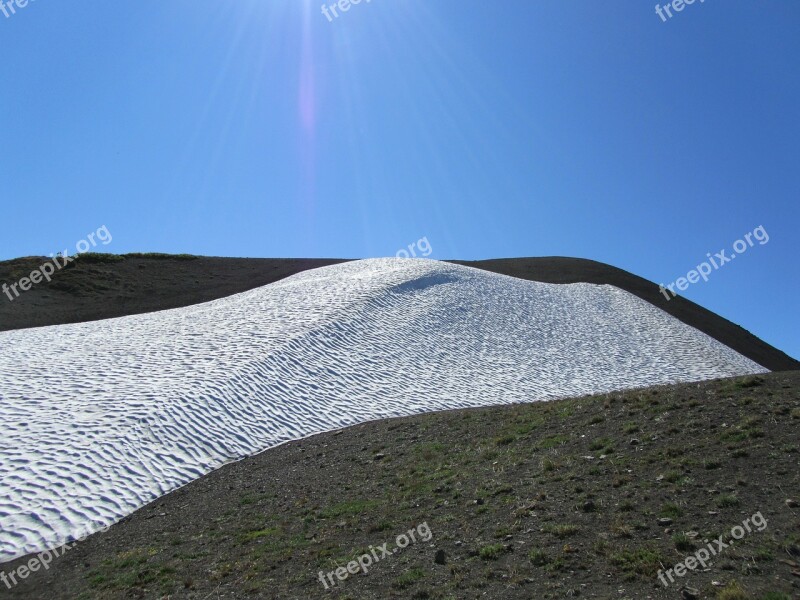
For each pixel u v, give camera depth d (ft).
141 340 84.99
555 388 84.69
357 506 39.32
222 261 185.26
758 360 126.21
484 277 137.28
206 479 49.62
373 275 123.75
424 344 94.43
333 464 50.29
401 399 73.20
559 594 24.99
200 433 56.13
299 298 108.68
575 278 171.01
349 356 83.05
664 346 115.44
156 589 31.12
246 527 38.68
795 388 45.37
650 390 55.11
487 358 95.09
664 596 23.86
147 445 52.24
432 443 52.34
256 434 58.70
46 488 44.14
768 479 31.86
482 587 26.40
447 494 38.63
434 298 114.73
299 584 29.40
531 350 102.42
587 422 47.75
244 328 88.79
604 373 95.50
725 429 39.47
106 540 39.29
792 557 25.18
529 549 29.01
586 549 28.22
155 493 46.50
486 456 44.88
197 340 83.30
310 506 40.96
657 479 34.14
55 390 62.49
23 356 77.05
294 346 80.43
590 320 126.31
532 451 43.70
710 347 118.11
